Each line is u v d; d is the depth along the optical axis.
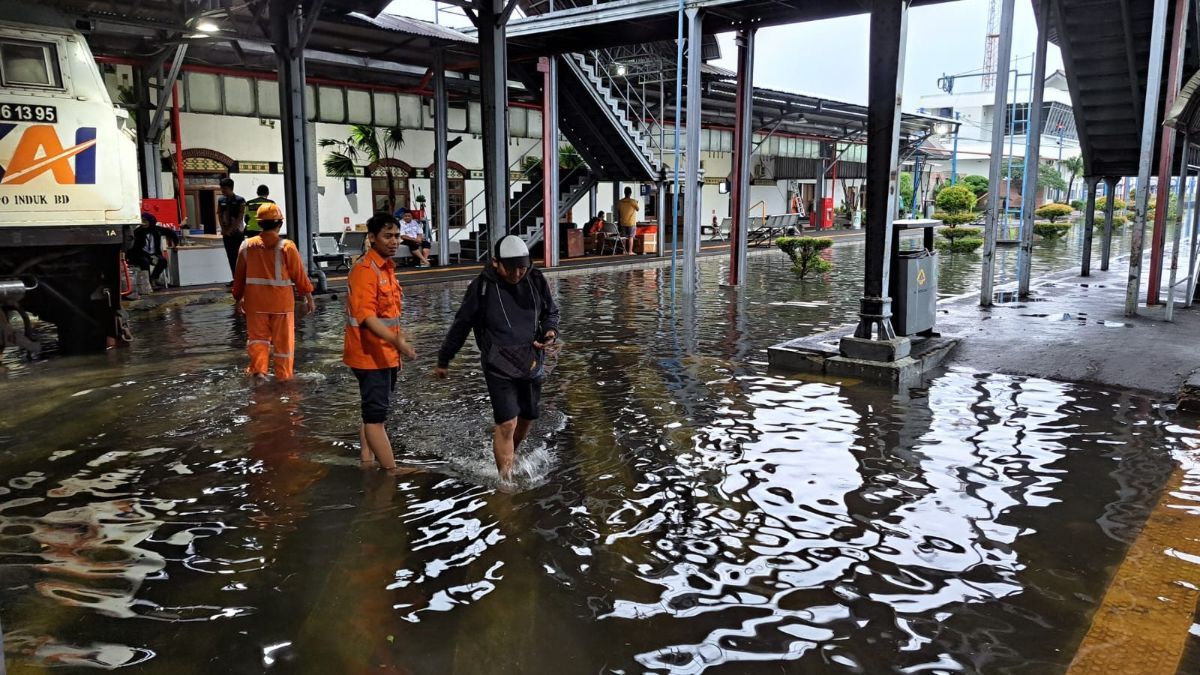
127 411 6.12
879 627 3.04
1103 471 4.77
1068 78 12.77
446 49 18.05
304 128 13.55
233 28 13.10
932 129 36.19
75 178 7.91
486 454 5.10
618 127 20.17
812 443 5.34
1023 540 3.82
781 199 38.53
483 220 25.30
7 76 7.52
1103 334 9.11
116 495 4.40
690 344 9.19
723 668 2.77
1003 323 9.99
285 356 7.21
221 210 12.06
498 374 4.61
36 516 4.11
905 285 8.05
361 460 4.98
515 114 25.33
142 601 3.23
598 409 6.25
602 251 23.00
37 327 10.45
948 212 33.47
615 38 15.99
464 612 3.15
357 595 3.28
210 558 3.62
